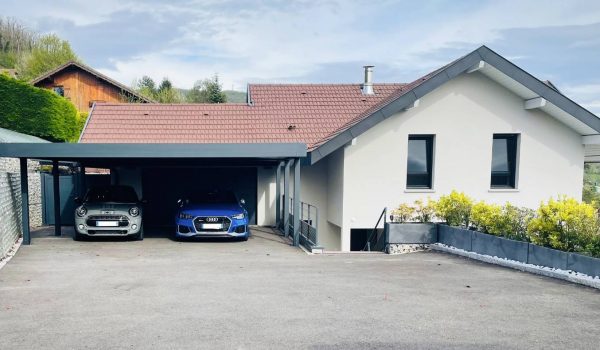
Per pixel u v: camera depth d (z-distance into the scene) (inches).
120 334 167.9
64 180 581.0
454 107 478.9
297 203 415.2
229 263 321.1
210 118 611.8
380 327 177.5
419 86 448.8
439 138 478.6
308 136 577.9
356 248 520.4
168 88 1854.1
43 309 199.8
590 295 226.1
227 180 603.8
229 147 377.1
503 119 484.1
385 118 449.7
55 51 1838.1
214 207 443.2
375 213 474.3
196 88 1930.4
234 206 454.9
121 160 481.1
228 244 425.7
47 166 695.1
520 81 450.9
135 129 578.2
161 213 595.2
